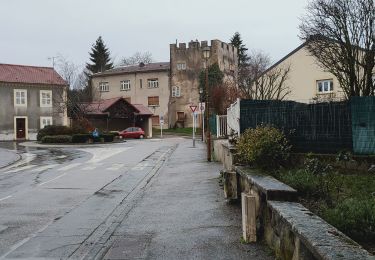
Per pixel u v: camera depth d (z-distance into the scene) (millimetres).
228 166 12742
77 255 6422
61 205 10508
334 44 17156
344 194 6391
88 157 25609
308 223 4539
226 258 5914
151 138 53094
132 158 24297
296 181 6754
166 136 57969
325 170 7930
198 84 65750
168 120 67375
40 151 31625
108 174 17000
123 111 58062
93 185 13992
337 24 16766
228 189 9773
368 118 9117
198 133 59844
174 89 67438
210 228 7695
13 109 50531
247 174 8070
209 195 11109
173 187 12945
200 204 10008
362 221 4633
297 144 9914
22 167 20469
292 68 30891
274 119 10625
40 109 52344
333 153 9453
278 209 5312
